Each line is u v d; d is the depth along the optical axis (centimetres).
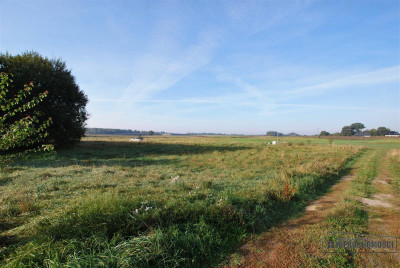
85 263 270
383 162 1464
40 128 421
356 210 517
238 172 1056
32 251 300
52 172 966
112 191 641
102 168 1102
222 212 441
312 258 322
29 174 902
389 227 431
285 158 1609
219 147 2847
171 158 1639
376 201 610
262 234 403
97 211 396
